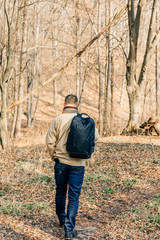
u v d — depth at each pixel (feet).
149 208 13.88
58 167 11.58
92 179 20.18
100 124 56.85
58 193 12.03
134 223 12.28
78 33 53.98
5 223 11.83
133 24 41.24
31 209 14.11
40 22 61.11
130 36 41.70
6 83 34.78
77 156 11.09
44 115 93.91
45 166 22.44
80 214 14.21
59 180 11.69
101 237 11.19
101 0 53.52
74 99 12.12
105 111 55.77
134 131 42.78
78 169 11.45
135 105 43.27
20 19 37.91
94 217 13.78
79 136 10.90
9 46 34.32
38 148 28.02
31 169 20.74
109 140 35.86
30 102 86.33
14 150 26.20
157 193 16.93
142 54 83.76
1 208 13.69
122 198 16.69
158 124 41.09
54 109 100.58
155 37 42.29
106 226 12.33
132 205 15.08
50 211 14.16
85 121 11.09
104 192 17.84
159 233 11.12
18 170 19.79
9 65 34.19
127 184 19.19
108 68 55.93
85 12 40.83
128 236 11.10
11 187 17.57
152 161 24.61
